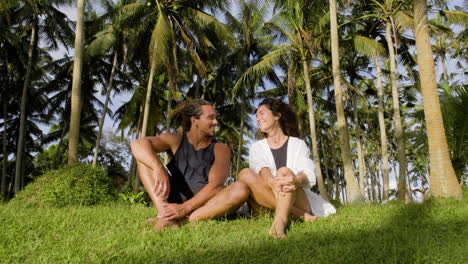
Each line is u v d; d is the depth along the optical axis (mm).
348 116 27406
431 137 7887
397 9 15375
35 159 35250
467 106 9492
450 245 2064
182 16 17406
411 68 19250
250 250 2102
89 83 25312
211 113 3320
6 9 17047
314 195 3646
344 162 12312
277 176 2812
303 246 2205
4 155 24094
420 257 1804
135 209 4824
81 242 2398
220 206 3062
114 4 20188
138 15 16984
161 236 2518
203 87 25672
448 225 2725
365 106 24797
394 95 16062
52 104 26344
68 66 25016
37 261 2012
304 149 3455
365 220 3238
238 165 22719
